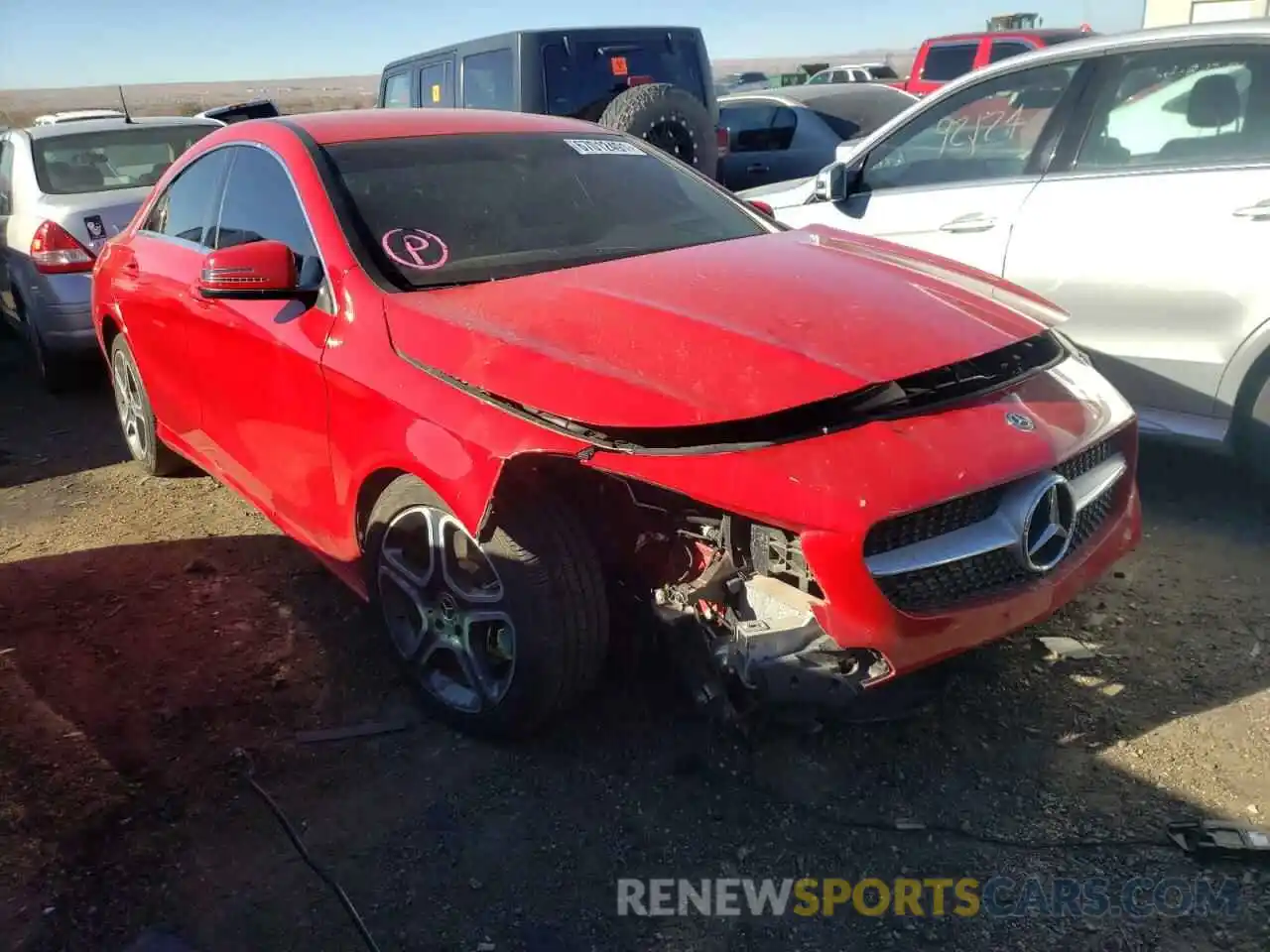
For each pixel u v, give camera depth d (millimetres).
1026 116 4668
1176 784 2727
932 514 2488
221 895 2516
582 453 2484
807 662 2484
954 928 2336
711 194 4160
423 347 2902
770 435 2459
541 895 2480
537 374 2629
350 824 2734
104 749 3072
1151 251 4121
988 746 2912
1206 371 4074
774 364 2590
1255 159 3949
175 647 3635
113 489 5250
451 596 2955
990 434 2592
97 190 6789
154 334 4508
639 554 2787
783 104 9906
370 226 3373
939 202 4836
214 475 4375
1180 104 4184
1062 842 2561
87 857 2646
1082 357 3264
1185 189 4070
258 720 3191
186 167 4559
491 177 3732
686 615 2672
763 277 3137
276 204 3719
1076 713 3029
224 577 4152
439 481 2727
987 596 2611
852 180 5270
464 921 2416
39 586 4156
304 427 3375
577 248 3518
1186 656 3275
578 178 3893
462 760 2965
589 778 2852
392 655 3246
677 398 2494
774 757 2895
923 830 2623
